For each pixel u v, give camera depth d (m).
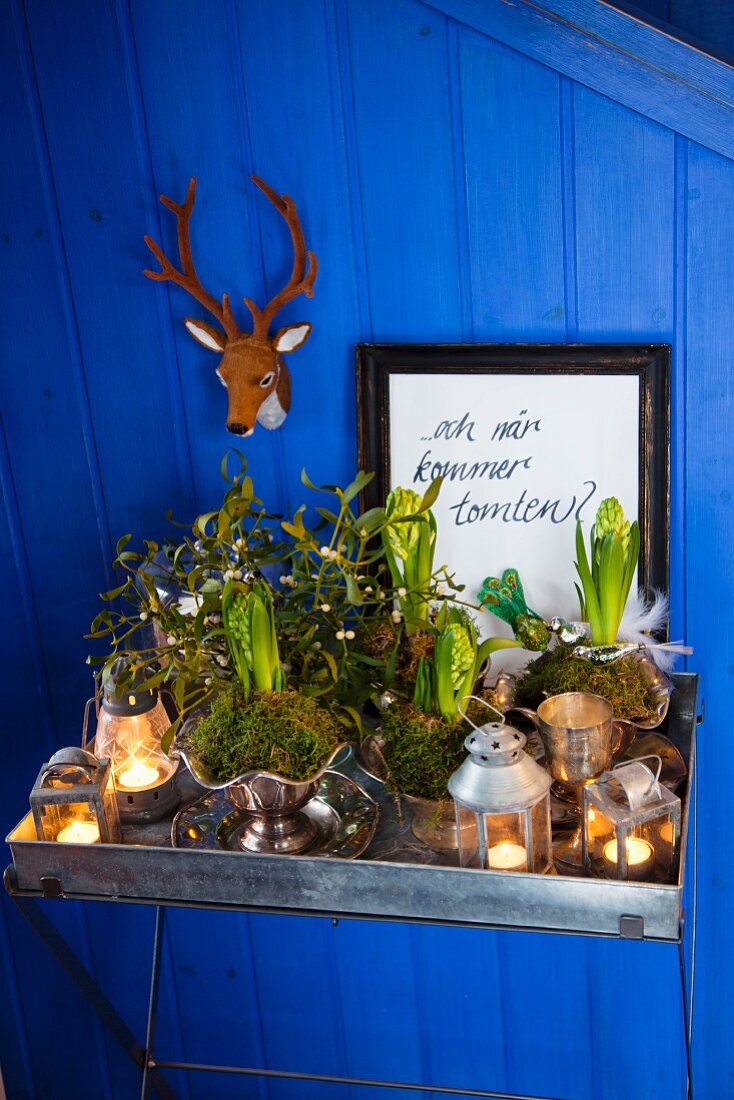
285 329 1.36
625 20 1.22
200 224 1.41
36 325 1.48
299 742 1.17
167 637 1.37
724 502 1.35
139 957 1.80
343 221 1.37
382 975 1.73
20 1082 1.88
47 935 1.39
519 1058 1.73
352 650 1.33
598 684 1.25
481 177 1.31
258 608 1.18
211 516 1.27
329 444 1.45
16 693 1.64
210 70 1.35
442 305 1.37
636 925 1.10
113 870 1.22
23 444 1.53
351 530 1.28
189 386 1.47
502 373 1.35
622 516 1.27
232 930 1.75
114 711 1.29
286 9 1.31
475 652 1.20
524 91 1.28
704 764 1.46
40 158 1.42
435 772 1.19
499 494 1.38
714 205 1.26
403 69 1.30
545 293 1.33
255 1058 1.83
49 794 1.22
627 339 1.33
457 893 1.14
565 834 1.25
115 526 1.55
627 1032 1.66
